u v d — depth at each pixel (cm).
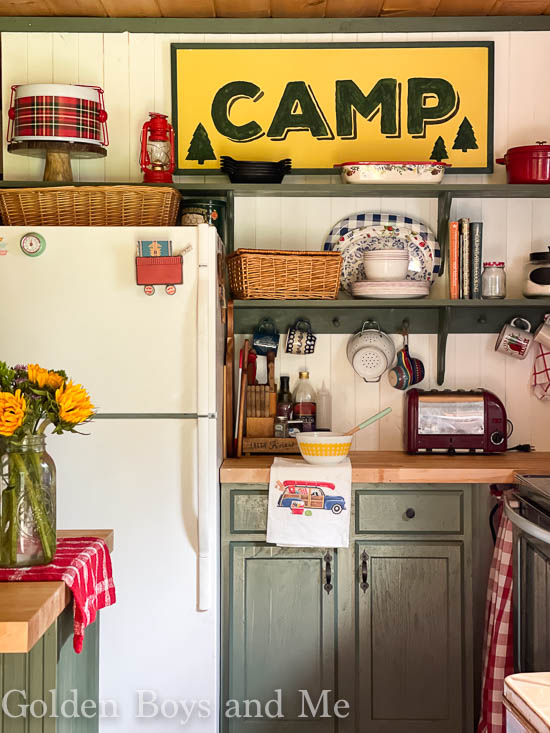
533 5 327
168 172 325
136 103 342
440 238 338
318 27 339
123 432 279
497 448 328
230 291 331
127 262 279
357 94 339
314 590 296
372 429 345
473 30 339
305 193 332
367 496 296
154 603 280
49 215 304
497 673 281
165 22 340
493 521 339
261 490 295
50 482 187
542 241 345
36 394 183
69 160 326
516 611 266
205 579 278
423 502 297
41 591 168
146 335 279
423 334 344
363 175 321
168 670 281
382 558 297
